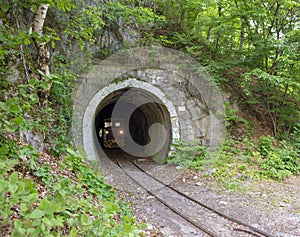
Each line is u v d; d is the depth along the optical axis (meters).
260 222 5.63
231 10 10.62
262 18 10.46
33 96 2.72
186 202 6.96
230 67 11.73
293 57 10.21
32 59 6.39
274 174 9.05
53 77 3.12
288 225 5.51
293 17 11.31
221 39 13.10
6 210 1.91
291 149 10.55
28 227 2.00
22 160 4.03
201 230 5.14
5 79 4.76
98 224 3.03
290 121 11.56
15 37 3.22
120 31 10.94
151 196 7.37
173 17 13.70
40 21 5.69
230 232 5.06
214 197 7.35
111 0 9.66
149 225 5.21
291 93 11.88
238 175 9.02
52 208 1.95
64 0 3.12
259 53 10.61
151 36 11.66
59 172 5.02
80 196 4.72
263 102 12.30
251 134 11.32
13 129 2.53
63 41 8.52
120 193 7.27
